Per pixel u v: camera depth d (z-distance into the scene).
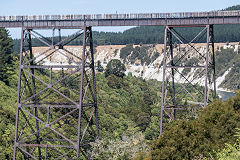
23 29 67.38
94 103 69.69
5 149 82.00
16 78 122.50
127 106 144.12
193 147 47.47
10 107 98.12
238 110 53.12
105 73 181.38
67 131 99.44
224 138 48.28
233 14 63.69
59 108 108.69
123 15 66.38
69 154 88.06
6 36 137.12
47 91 120.88
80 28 66.19
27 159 69.25
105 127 114.75
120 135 111.19
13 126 90.88
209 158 44.94
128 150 66.31
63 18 66.75
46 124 64.56
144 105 146.12
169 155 47.53
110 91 156.50
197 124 51.16
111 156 65.12
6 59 127.56
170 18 65.56
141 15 66.19
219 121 51.34
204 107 60.94
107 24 66.75
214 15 64.19
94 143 68.56
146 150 66.94
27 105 64.69
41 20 67.25
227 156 40.12
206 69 63.25
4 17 68.38
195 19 65.00
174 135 49.69
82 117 109.56
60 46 67.19
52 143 91.19
